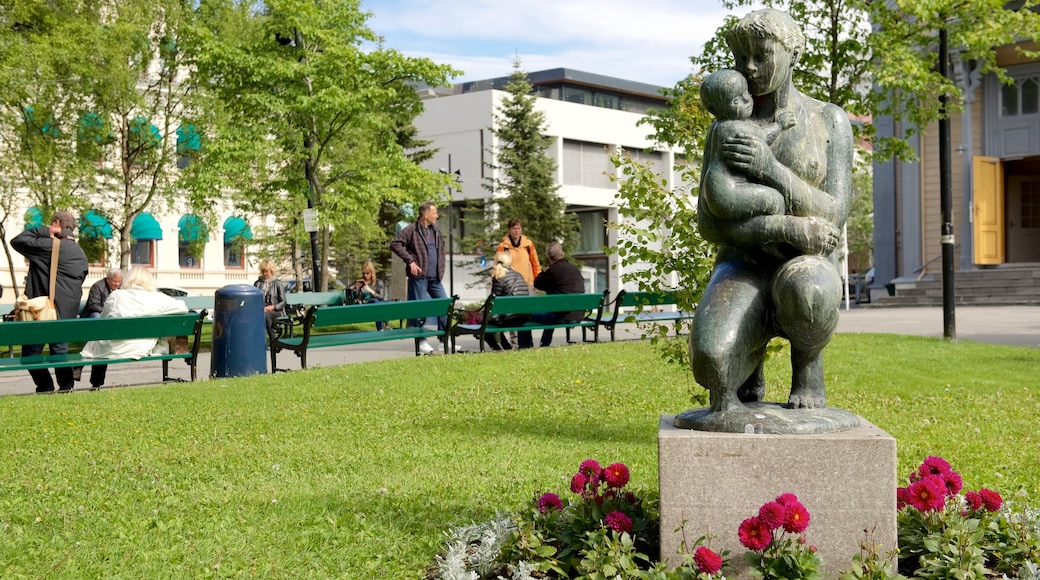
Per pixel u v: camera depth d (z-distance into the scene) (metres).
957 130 33.84
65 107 29.22
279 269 47.47
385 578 4.80
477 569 4.64
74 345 20.14
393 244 16.42
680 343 8.14
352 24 29.00
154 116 32.59
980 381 12.00
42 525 5.75
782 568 3.97
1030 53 22.42
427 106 69.19
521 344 16.56
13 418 9.86
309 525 5.73
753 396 4.76
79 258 13.45
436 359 13.49
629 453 7.80
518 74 54.41
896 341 15.77
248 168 28.42
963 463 7.41
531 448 8.07
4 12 26.62
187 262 53.25
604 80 76.75
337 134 29.12
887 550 4.09
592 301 16.14
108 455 8.00
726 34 4.38
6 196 30.12
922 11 16.33
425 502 6.21
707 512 4.17
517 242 18.83
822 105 4.54
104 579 4.80
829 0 17.11
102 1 29.50
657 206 7.90
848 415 4.40
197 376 14.50
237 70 27.75
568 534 4.66
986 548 4.54
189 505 6.22
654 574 4.02
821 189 4.41
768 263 4.39
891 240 35.75
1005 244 36.66
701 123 8.10
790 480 4.13
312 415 9.91
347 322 14.11
